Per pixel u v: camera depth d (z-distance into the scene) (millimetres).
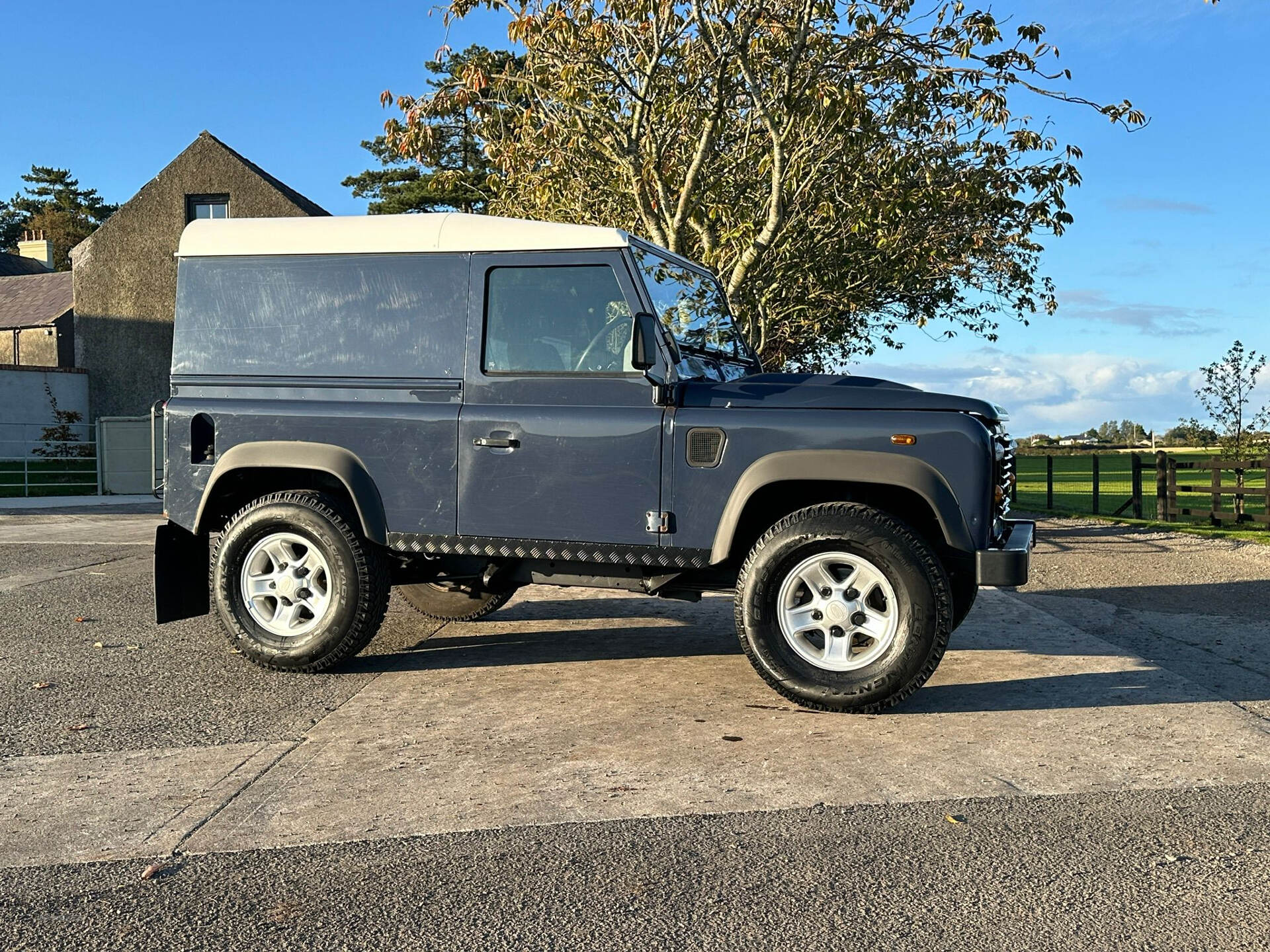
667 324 5512
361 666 5996
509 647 6543
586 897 2971
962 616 5945
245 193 30375
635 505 5207
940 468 4824
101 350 30953
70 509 20000
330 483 5906
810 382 5469
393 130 11086
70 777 4062
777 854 3271
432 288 5578
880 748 4406
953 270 16859
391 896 2984
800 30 10406
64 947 2695
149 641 6773
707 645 6633
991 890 3008
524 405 5410
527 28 10438
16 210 86938
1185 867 3168
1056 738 4555
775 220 10906
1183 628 7164
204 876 3127
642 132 11352
